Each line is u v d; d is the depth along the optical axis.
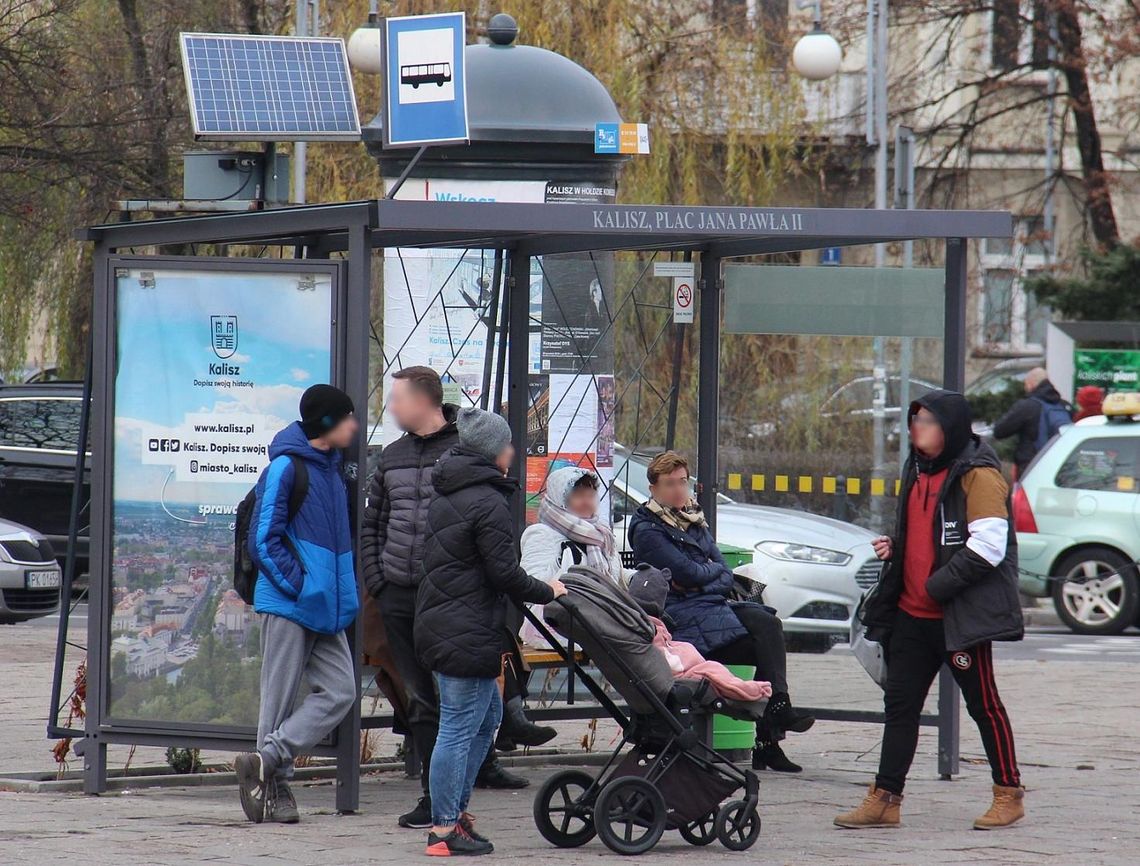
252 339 30.33
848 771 36.06
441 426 29.92
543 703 37.09
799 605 43.78
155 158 94.12
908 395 37.50
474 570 26.16
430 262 36.91
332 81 34.16
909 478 29.45
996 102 120.31
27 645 54.09
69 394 70.62
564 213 29.92
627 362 39.06
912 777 35.16
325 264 29.84
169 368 30.70
